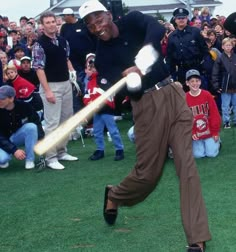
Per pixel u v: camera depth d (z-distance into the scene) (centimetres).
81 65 909
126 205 414
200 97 671
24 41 1173
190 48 809
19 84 746
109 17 394
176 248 383
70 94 679
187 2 2306
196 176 354
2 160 671
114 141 693
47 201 521
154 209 475
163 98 369
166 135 369
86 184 579
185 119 366
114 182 581
